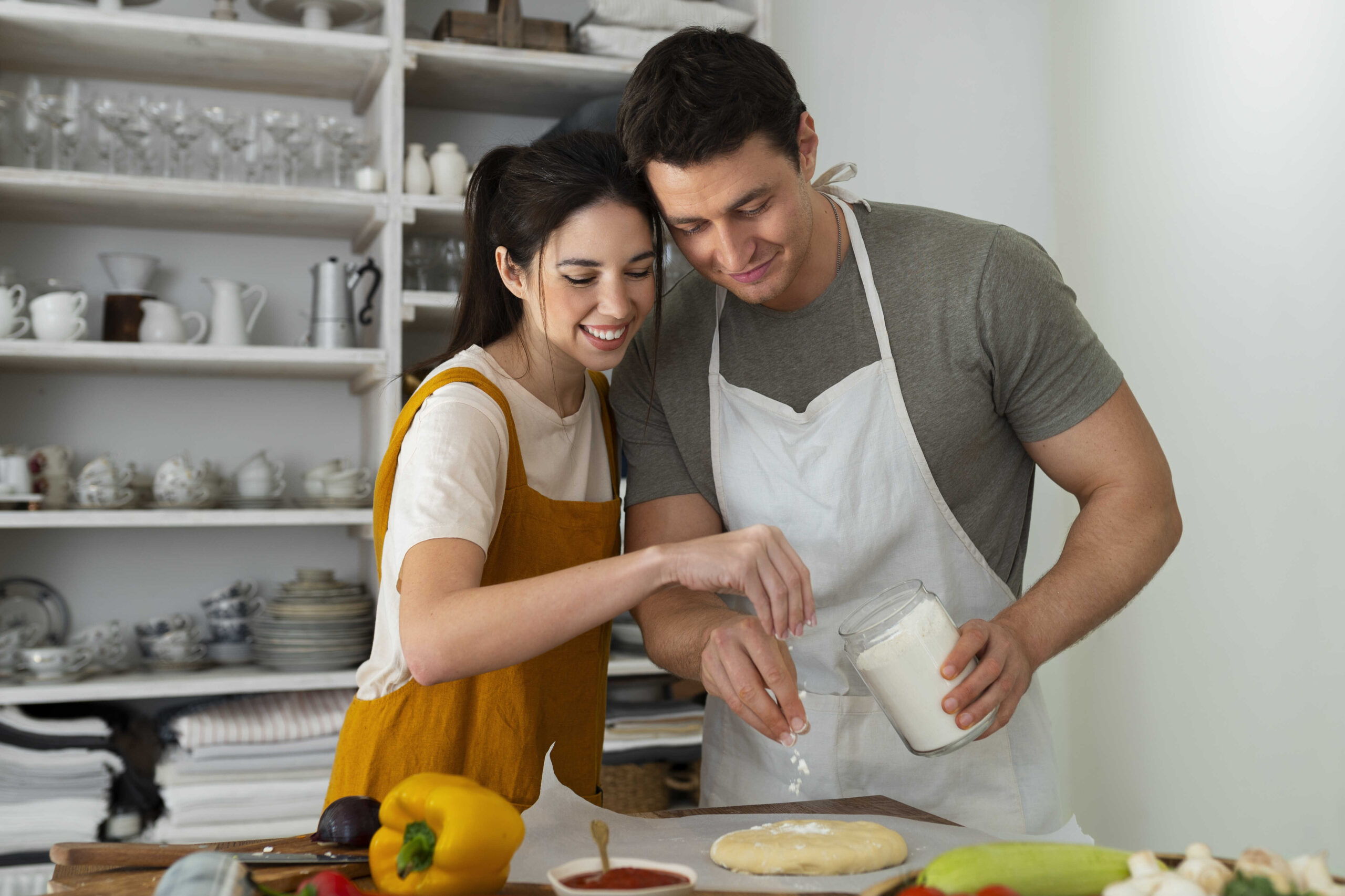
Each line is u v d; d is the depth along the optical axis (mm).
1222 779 2564
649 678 2662
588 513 1378
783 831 1048
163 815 2387
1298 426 2357
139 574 2678
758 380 1463
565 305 1256
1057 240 3252
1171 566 2744
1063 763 3105
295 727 2373
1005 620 1220
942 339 1357
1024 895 797
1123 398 1363
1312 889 742
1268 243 2447
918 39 3207
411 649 1041
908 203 3195
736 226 1207
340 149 2555
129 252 2695
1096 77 3072
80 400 2656
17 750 2264
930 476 1397
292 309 2812
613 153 1276
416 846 881
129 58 2543
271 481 2574
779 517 1457
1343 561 2242
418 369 1443
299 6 2549
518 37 2631
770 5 2807
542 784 1178
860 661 1133
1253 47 2494
